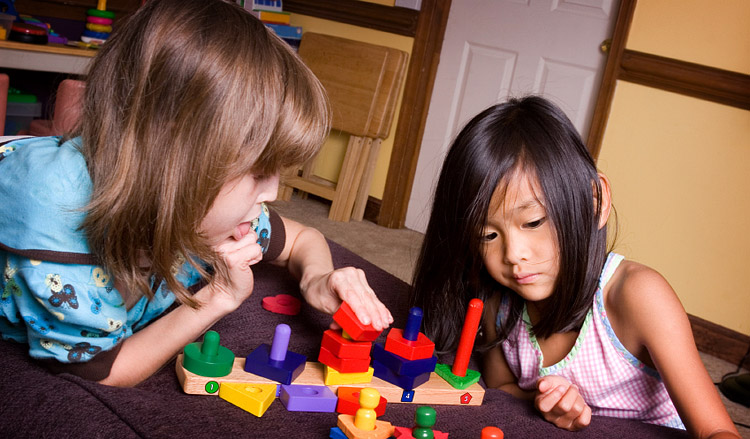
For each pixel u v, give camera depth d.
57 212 0.60
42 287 0.61
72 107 0.70
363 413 0.60
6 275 0.65
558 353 0.92
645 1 2.36
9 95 2.71
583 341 0.88
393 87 3.00
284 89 0.62
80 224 0.61
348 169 3.03
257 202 0.66
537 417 0.75
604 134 2.48
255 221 0.92
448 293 0.91
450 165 0.84
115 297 0.66
